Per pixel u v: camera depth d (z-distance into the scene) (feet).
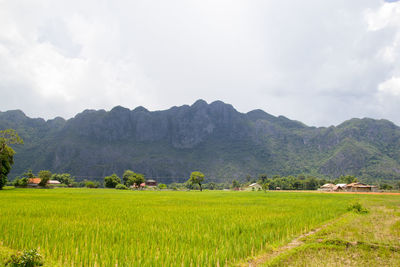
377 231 61.31
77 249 41.32
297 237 55.31
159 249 42.93
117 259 37.73
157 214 84.58
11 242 45.06
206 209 102.37
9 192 225.76
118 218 73.87
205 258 37.88
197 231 56.03
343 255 42.19
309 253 42.78
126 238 48.73
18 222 63.36
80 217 74.95
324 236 54.54
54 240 46.55
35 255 35.99
